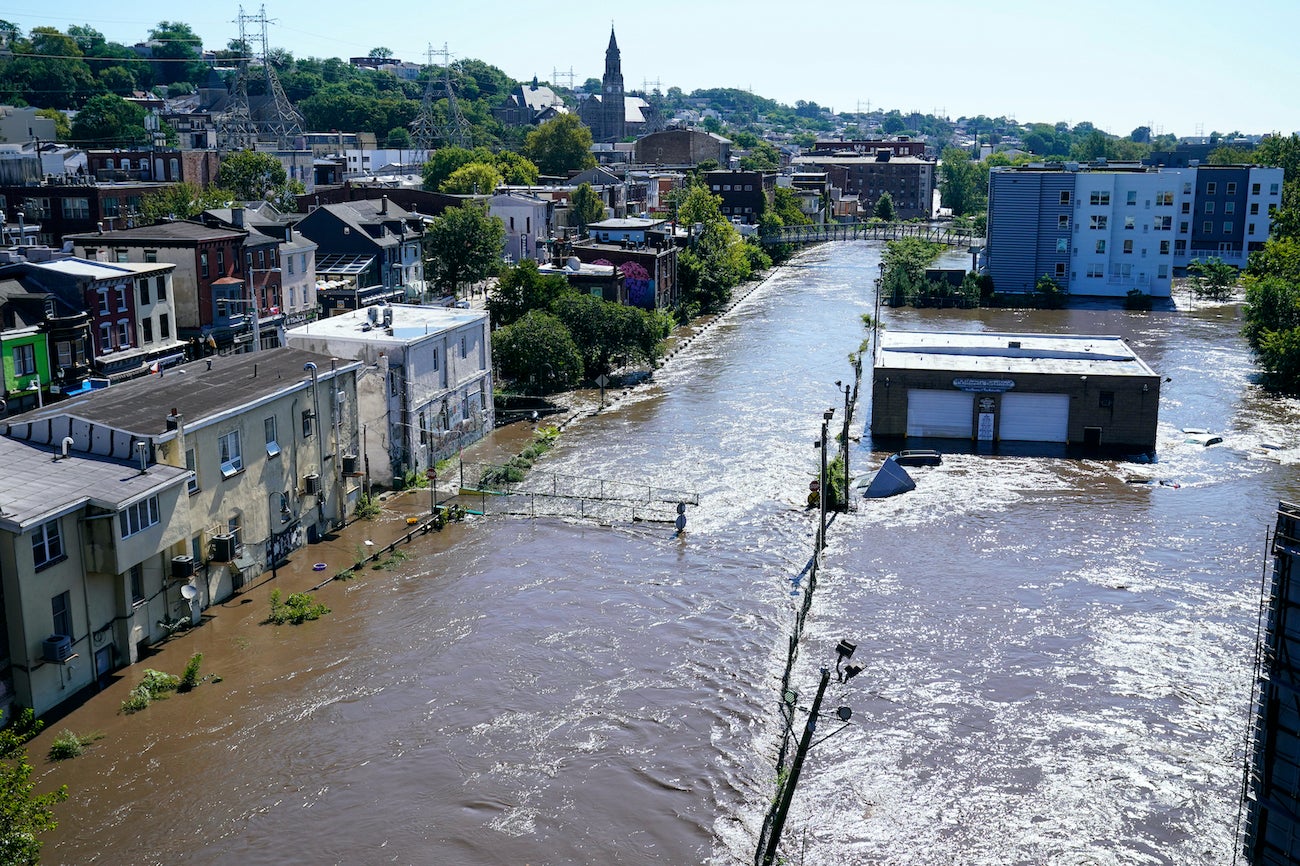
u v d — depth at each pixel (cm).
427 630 4566
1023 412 7375
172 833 3278
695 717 3959
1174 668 4306
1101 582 5103
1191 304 13812
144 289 7800
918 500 6241
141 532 4081
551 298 9344
